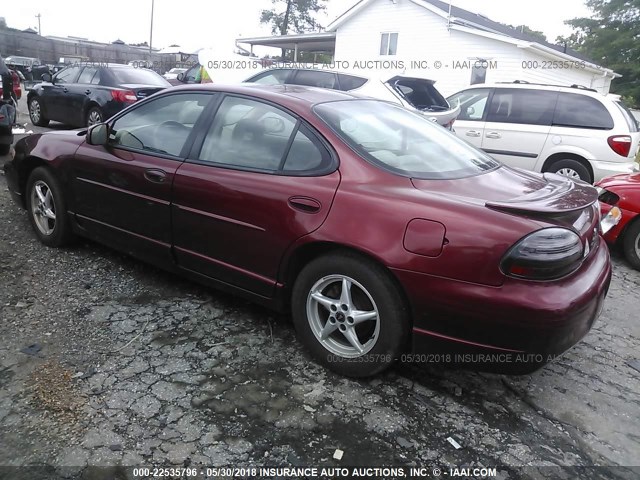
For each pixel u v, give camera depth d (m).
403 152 3.10
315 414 2.60
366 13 21.98
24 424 2.41
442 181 2.87
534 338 2.43
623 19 45.22
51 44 40.16
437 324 2.59
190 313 3.50
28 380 2.71
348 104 3.42
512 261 2.39
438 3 21.78
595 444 2.54
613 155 7.36
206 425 2.48
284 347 3.18
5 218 5.03
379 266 2.67
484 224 2.46
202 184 3.26
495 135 8.17
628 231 5.19
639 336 3.73
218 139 3.38
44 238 4.41
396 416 2.63
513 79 19.05
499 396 2.86
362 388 2.83
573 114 7.67
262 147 3.19
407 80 8.45
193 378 2.82
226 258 3.25
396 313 2.67
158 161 3.53
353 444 2.42
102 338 3.14
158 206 3.50
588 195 2.88
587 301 2.53
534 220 2.46
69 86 10.59
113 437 2.37
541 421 2.68
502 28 23.92
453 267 2.48
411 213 2.59
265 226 3.01
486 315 2.46
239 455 2.31
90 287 3.78
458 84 20.09
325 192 2.84
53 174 4.20
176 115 3.65
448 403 2.77
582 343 3.56
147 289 3.80
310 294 2.94
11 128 7.34
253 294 3.23
